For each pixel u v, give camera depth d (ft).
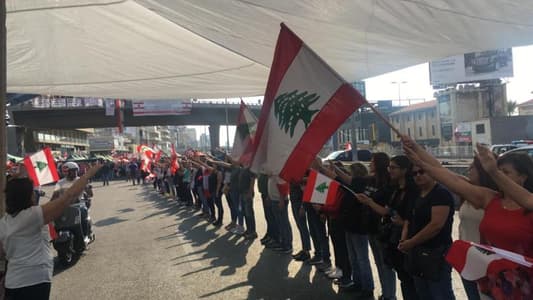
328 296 17.19
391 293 15.67
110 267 23.80
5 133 13.05
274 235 26.73
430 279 11.32
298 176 11.96
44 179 21.53
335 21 14.28
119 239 32.27
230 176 32.81
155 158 78.23
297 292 17.80
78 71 20.93
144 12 15.79
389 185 14.33
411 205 12.51
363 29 14.79
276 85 12.42
